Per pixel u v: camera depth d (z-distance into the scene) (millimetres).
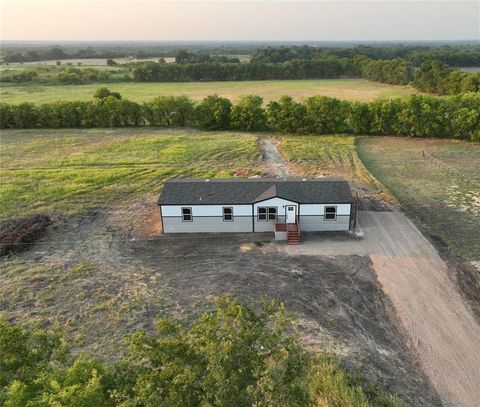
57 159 46906
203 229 29375
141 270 24828
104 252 26984
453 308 20969
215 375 8883
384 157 47219
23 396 8891
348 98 88938
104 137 57844
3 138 57938
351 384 15820
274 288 22703
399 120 55344
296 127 58781
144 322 20156
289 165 44094
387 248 26781
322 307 21094
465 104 53375
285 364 10062
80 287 23172
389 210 32469
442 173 41438
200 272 24484
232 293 22281
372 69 121500
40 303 21797
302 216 28891
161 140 55031
